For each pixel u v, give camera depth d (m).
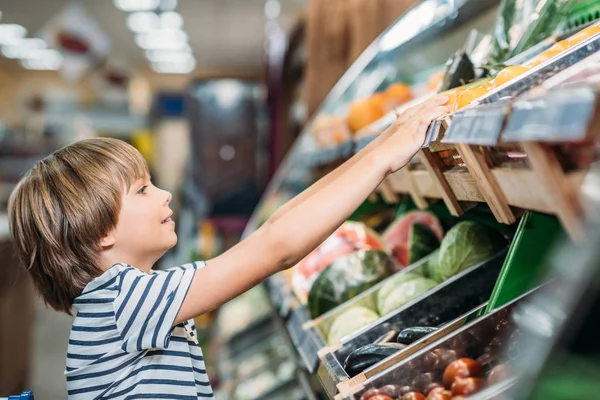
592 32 1.13
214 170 7.23
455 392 0.93
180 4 9.15
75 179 1.26
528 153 0.69
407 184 1.63
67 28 8.62
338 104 2.91
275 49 6.30
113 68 15.13
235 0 8.80
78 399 1.19
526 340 0.71
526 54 1.31
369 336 1.37
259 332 3.44
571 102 0.55
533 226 1.03
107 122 14.57
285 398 2.60
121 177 1.29
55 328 6.18
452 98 1.18
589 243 0.61
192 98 7.30
